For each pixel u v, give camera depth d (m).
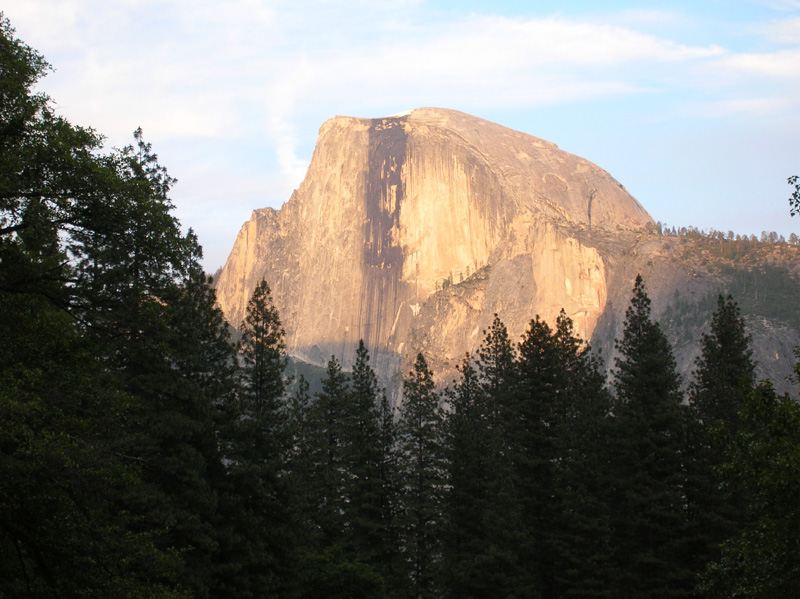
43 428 24.58
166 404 44.78
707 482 58.50
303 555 55.12
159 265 28.38
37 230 24.84
